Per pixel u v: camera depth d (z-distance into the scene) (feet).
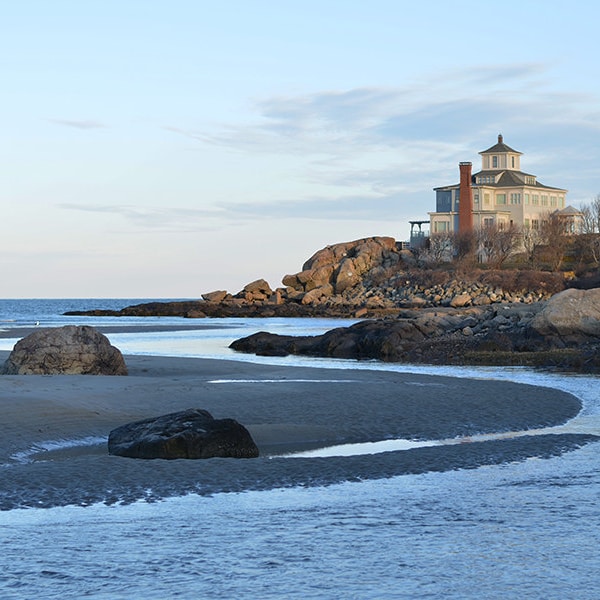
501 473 61.77
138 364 144.25
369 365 164.04
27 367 114.21
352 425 83.20
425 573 39.11
